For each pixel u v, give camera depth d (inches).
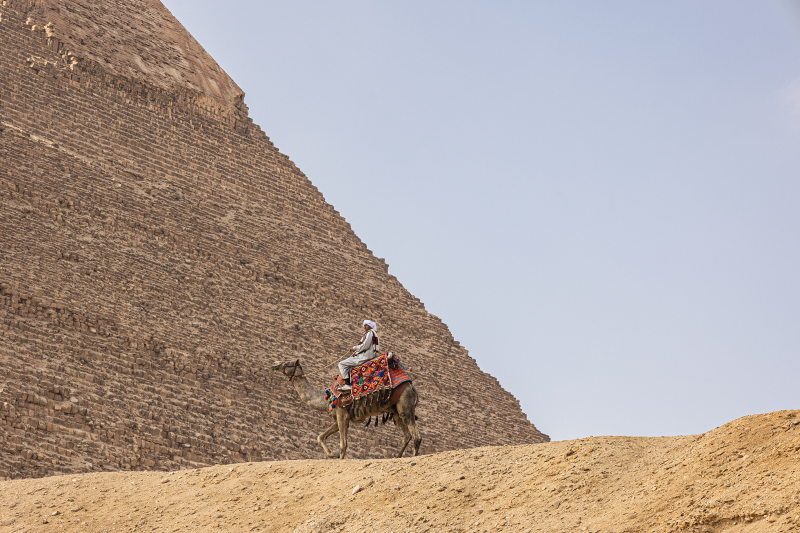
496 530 1654.8
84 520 2107.5
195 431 6766.7
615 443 1889.8
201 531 1948.8
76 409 5861.2
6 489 2384.4
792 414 1665.8
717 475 1577.3
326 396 2551.7
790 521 1364.4
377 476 1996.8
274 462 2288.4
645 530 1510.8
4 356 6003.9
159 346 7682.1
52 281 7495.1
